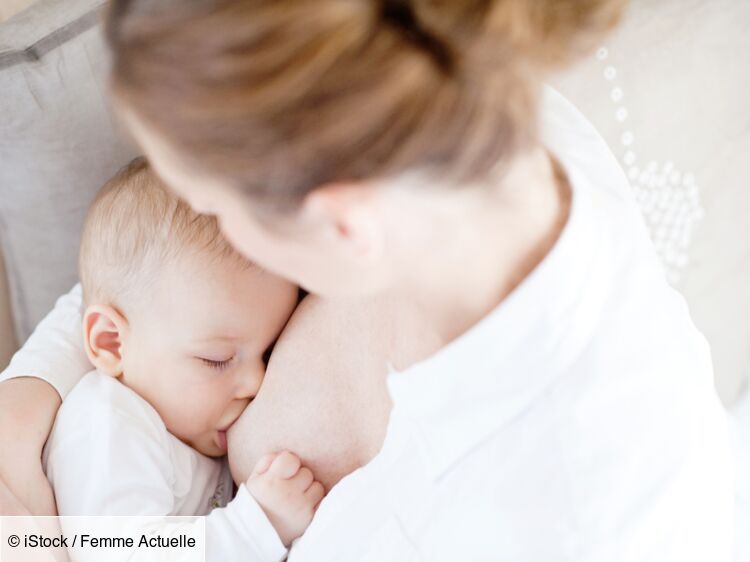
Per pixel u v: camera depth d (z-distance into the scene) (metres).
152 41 0.36
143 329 0.79
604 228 0.51
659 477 0.48
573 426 0.48
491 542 0.50
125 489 0.75
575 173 0.51
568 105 0.66
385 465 0.60
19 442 0.75
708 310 1.03
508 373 0.49
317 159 0.37
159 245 0.77
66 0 0.85
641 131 0.89
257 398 0.79
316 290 0.50
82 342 0.86
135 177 0.79
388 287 0.50
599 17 0.40
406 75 0.36
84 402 0.79
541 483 0.48
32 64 0.82
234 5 0.34
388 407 0.67
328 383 0.73
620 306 0.50
